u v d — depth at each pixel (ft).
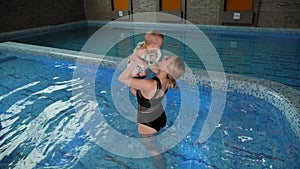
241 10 25.75
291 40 22.27
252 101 10.87
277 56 17.31
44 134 9.02
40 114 10.39
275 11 24.11
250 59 16.79
